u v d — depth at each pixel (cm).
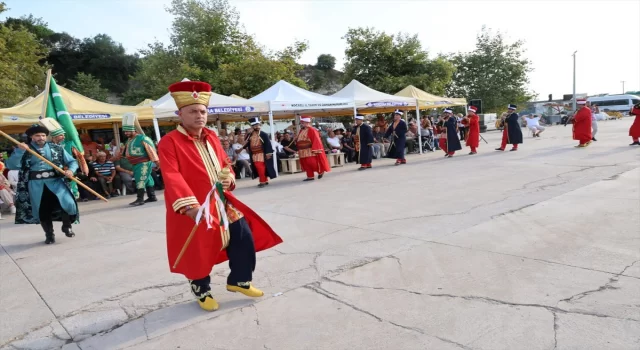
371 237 545
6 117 980
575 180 816
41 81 2572
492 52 3372
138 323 350
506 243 482
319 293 384
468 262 432
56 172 615
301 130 1166
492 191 776
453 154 1521
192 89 339
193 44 2581
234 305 371
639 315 307
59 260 549
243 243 366
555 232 509
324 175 1256
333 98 1521
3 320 374
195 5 2631
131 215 841
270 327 327
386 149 1705
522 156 1279
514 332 295
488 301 344
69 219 648
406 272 418
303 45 2595
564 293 348
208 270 347
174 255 345
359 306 352
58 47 4688
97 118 1081
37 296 427
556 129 2766
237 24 2730
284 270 448
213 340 313
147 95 2991
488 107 3425
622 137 1644
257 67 2302
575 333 288
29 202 609
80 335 337
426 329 307
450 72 2714
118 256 547
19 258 573
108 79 4809
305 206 785
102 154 1143
